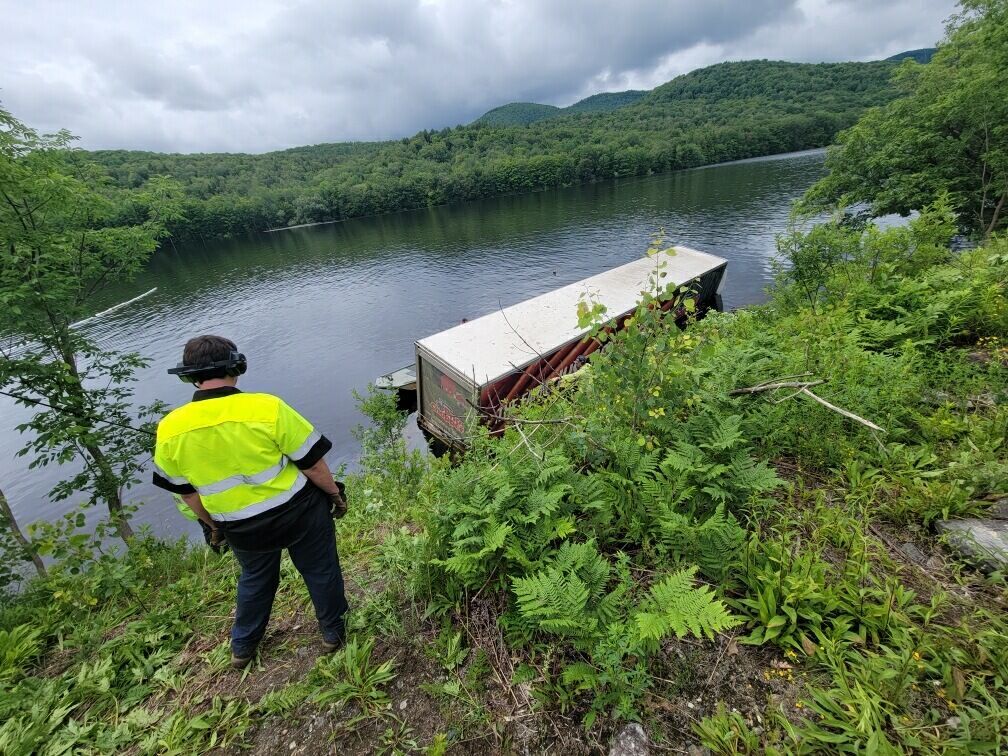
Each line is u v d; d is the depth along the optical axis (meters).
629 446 3.34
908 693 1.84
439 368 10.25
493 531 2.63
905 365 4.26
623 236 49.41
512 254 49.47
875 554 2.51
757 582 2.37
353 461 17.00
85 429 7.96
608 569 2.43
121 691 2.72
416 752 2.05
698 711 1.95
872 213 18.95
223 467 2.13
